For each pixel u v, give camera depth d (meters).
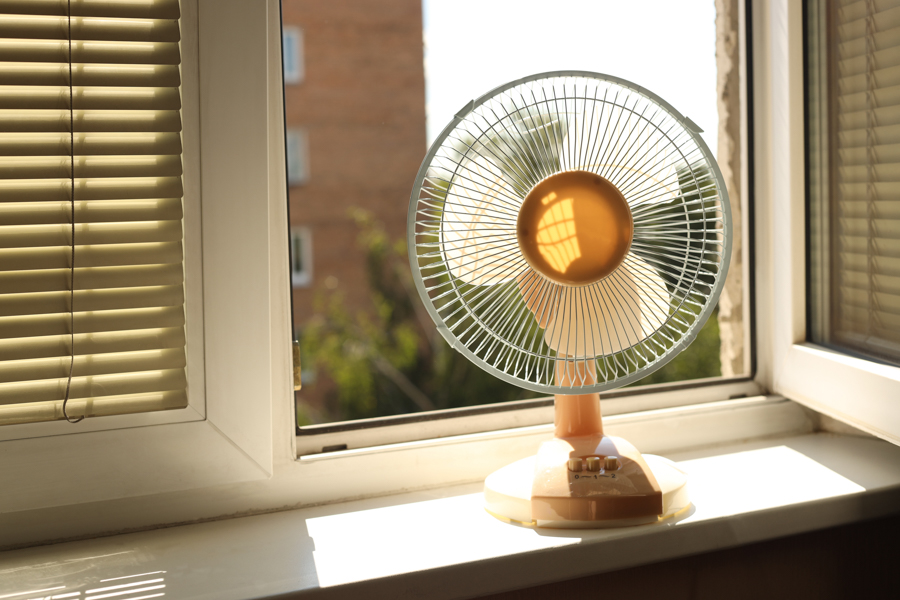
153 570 0.66
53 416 0.70
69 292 0.69
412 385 5.43
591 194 0.65
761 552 0.80
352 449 0.88
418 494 0.87
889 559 0.85
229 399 0.76
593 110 0.67
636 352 0.73
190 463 0.76
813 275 0.97
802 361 0.95
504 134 0.67
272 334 0.83
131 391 0.72
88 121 0.69
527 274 0.70
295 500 0.84
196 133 0.73
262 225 0.76
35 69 0.67
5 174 0.66
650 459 0.81
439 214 0.67
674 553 0.70
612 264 0.67
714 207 0.70
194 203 0.74
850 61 0.88
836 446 0.97
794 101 0.95
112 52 0.69
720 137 1.10
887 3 0.81
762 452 0.96
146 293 0.72
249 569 0.66
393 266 5.97
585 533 0.70
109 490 0.73
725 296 1.15
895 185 0.81
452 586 0.64
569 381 0.73
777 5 0.96
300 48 6.15
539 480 0.72
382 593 0.62
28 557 0.71
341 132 6.28
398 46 6.37
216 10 0.73
